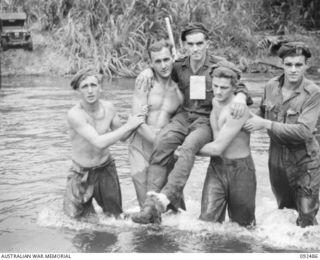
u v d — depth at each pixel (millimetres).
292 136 4559
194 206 5422
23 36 15375
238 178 4684
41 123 8906
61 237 4637
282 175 4844
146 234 4680
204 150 4629
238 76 4637
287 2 19359
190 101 4953
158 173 4781
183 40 5008
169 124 4891
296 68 4531
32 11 16734
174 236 4629
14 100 10891
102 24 15750
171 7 15930
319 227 4801
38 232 4750
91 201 5086
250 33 17047
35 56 15297
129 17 15586
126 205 5441
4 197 5648
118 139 4789
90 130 4789
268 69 15578
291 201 5090
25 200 5559
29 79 14047
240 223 4836
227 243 4496
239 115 4488
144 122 4898
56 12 16453
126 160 6984
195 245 4457
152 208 4520
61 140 7883
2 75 14617
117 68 14898
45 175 6367
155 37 15484
